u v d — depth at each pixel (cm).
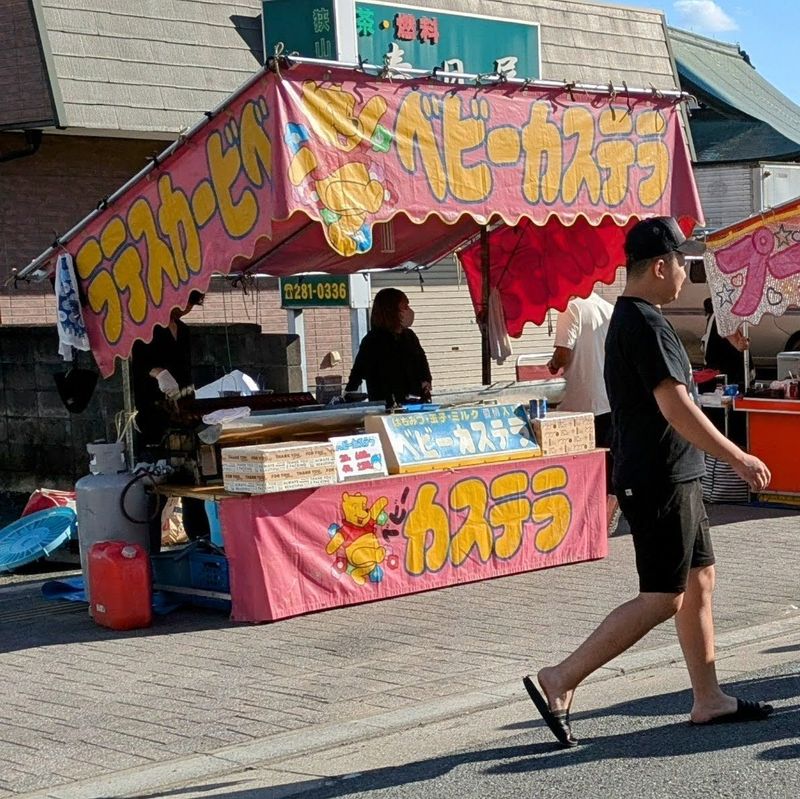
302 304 1320
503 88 796
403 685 641
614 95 851
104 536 812
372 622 765
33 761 555
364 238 729
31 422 1234
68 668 697
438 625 754
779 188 2062
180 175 760
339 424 841
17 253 1336
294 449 770
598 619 754
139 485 820
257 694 636
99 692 651
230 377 1119
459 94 773
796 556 918
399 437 830
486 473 860
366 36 1455
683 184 902
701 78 2439
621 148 860
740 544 966
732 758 511
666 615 522
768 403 1123
